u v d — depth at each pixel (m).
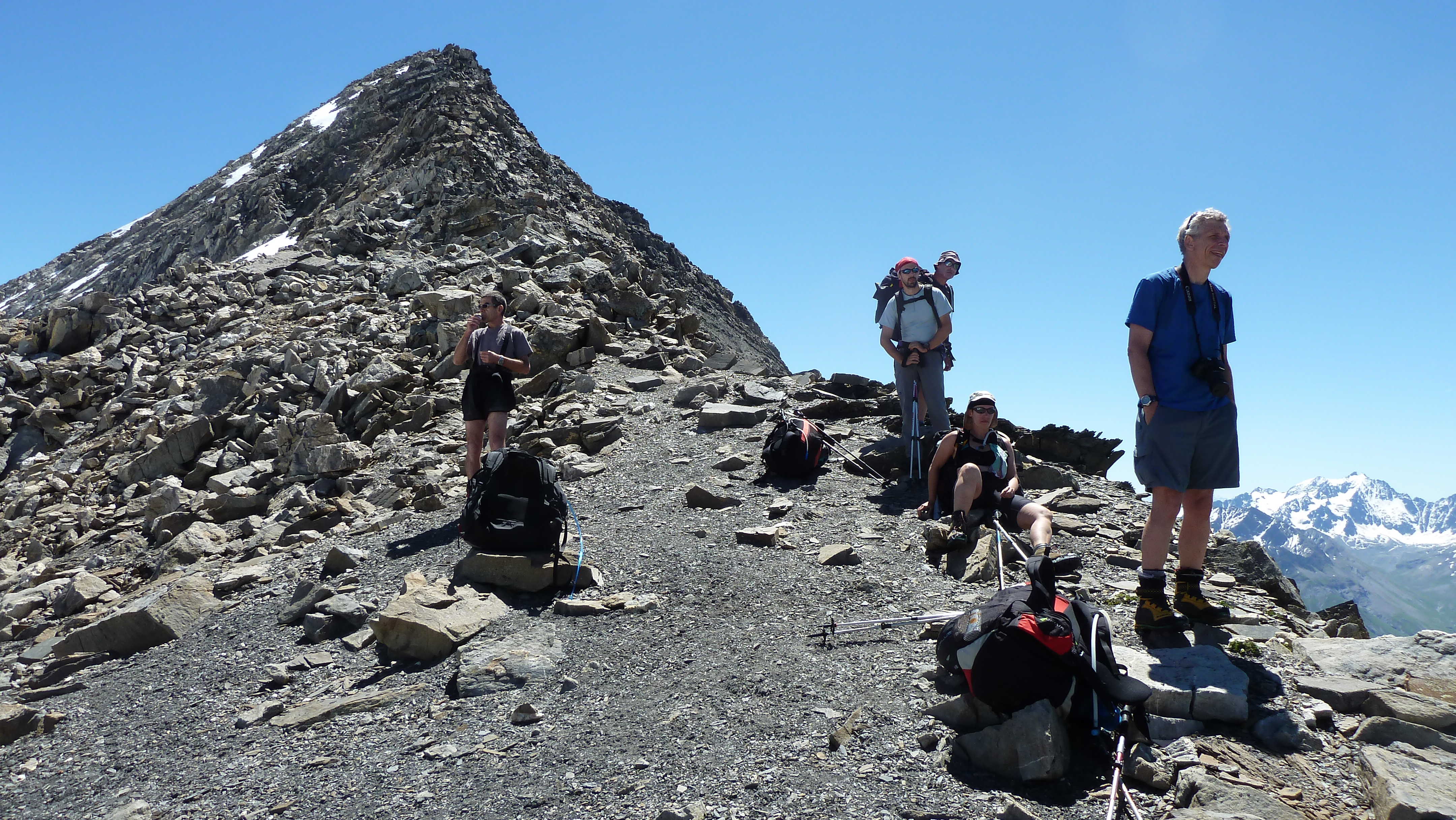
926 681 5.31
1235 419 5.48
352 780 4.98
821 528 8.36
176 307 20.45
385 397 14.34
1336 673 5.09
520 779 4.77
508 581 7.41
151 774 5.39
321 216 37.41
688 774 4.61
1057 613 4.64
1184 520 5.76
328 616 7.33
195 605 8.10
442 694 5.95
